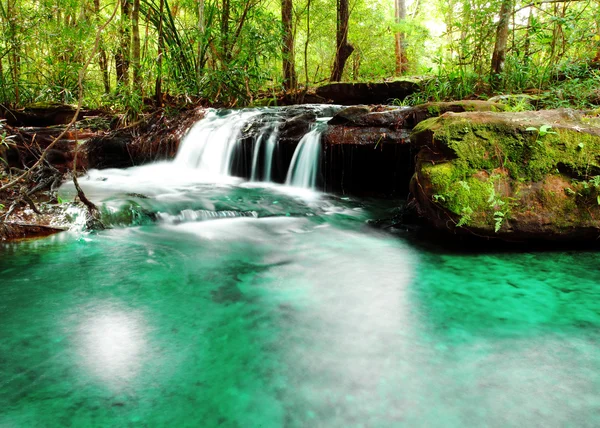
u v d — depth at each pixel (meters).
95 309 2.66
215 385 1.96
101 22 8.09
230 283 3.09
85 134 7.81
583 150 3.46
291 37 10.59
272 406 1.82
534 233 3.50
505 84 6.59
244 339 2.35
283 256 3.64
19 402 1.83
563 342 2.29
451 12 8.23
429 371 2.05
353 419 1.74
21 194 4.36
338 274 3.25
